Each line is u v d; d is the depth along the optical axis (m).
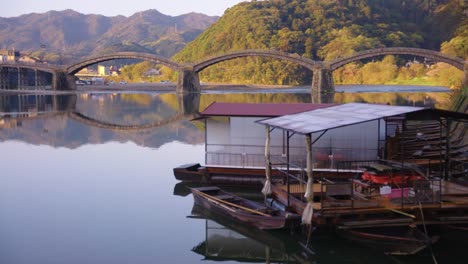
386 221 20.06
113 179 35.00
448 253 20.30
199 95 142.38
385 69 198.00
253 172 31.28
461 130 41.94
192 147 49.38
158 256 20.95
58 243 22.48
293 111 32.62
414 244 19.31
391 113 22.70
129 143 52.72
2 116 83.06
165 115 84.00
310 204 20.66
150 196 30.30
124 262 20.22
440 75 177.12
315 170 29.59
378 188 22.58
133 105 107.19
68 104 111.38
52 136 58.94
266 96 130.25
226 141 32.59
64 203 28.98
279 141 31.22
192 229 24.28
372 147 29.95
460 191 22.23
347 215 20.53
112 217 26.19
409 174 23.20
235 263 20.41
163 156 44.28
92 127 67.50
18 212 27.22
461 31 197.50
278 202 24.59
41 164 41.09
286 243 22.45
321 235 21.69
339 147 30.27
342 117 23.64
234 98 123.50
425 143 34.25
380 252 20.12
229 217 24.73
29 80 194.62
